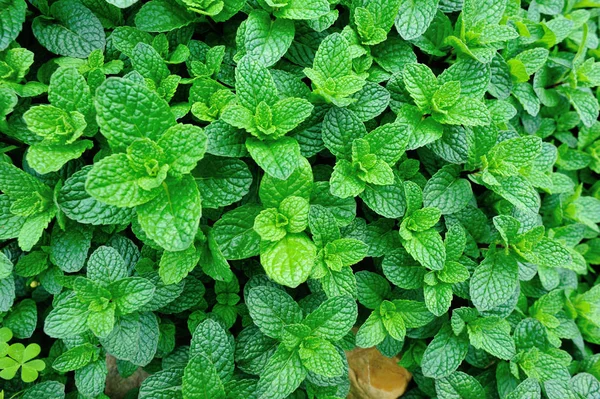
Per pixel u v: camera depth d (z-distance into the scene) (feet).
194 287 1.30
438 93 1.23
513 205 1.35
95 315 1.17
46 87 1.25
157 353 1.32
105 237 1.28
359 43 1.30
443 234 1.35
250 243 1.23
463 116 1.24
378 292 1.32
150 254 1.28
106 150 1.22
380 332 1.28
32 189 1.20
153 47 1.28
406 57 1.31
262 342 1.28
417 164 1.30
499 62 1.36
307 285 1.39
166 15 1.29
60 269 1.26
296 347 1.22
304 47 1.33
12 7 1.23
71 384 1.38
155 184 1.09
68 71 1.13
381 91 1.25
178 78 1.26
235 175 1.21
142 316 1.24
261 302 1.22
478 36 1.30
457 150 1.29
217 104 1.24
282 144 1.19
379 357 1.45
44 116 1.14
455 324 1.29
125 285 1.18
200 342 1.22
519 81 1.42
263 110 1.16
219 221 1.21
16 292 1.30
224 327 1.31
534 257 1.25
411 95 1.24
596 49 1.62
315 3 1.23
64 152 1.16
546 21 1.62
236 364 1.33
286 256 1.17
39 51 1.33
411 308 1.29
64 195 1.15
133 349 1.20
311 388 1.31
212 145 1.17
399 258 1.28
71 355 1.22
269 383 1.19
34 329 1.29
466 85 1.29
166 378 1.23
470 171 1.33
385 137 1.22
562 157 1.63
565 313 1.52
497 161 1.28
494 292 1.28
